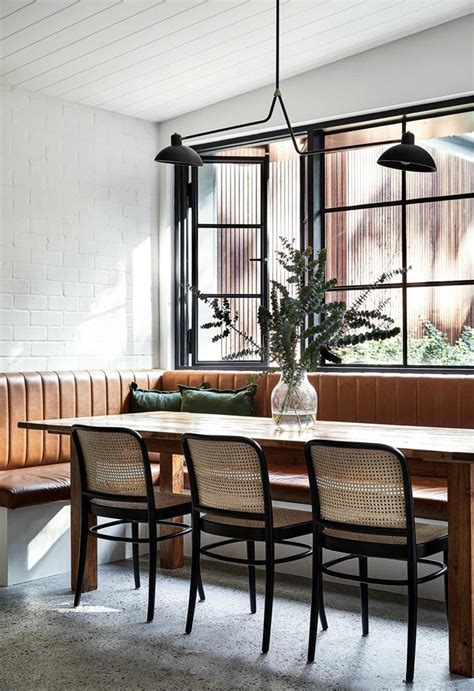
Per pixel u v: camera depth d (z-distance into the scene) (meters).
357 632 3.54
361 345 5.69
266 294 6.35
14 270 5.46
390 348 5.60
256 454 3.30
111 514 3.81
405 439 3.38
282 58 5.48
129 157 6.29
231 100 6.13
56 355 5.74
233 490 3.41
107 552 4.75
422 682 2.98
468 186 5.36
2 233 5.39
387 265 5.65
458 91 5.12
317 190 5.90
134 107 6.10
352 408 5.12
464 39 5.10
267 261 6.36
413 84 5.30
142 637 3.48
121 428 3.65
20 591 4.16
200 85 5.82
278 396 3.84
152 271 6.48
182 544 4.64
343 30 5.14
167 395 5.81
